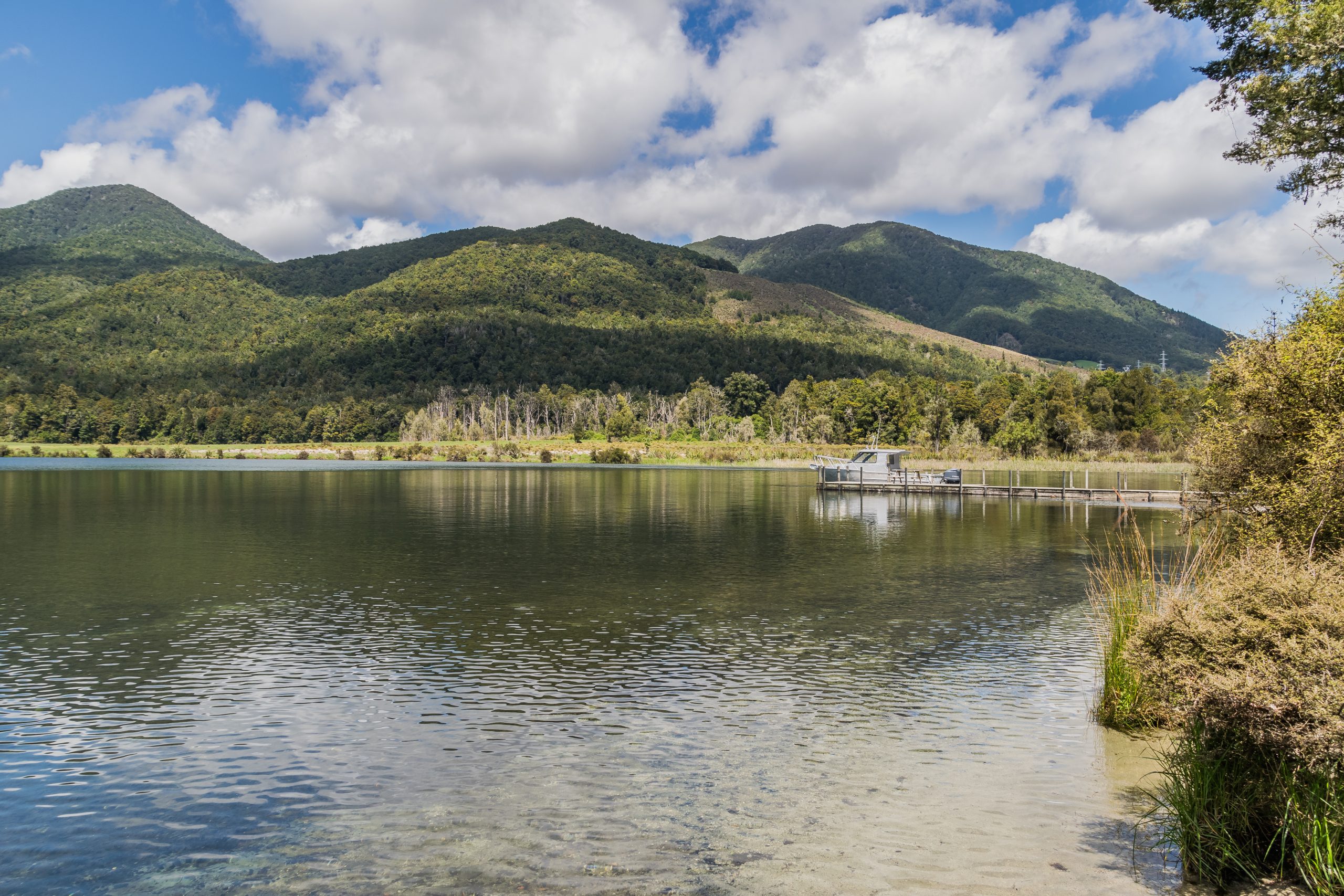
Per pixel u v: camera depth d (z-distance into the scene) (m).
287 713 11.47
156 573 23.14
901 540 31.69
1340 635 5.96
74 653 14.64
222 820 8.09
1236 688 6.05
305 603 19.08
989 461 93.56
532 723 11.01
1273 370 11.52
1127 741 10.27
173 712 11.49
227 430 159.00
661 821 7.96
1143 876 6.71
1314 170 13.12
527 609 18.55
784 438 143.50
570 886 6.69
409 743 10.28
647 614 18.02
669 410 175.25
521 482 70.88
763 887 6.62
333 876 6.95
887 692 12.39
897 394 141.75
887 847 7.36
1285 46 11.77
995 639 15.80
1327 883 5.72
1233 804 6.50
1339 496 10.12
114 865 7.20
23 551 27.55
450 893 6.61
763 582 22.23
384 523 36.62
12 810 8.37
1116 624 11.36
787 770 9.34
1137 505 47.69
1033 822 7.87
